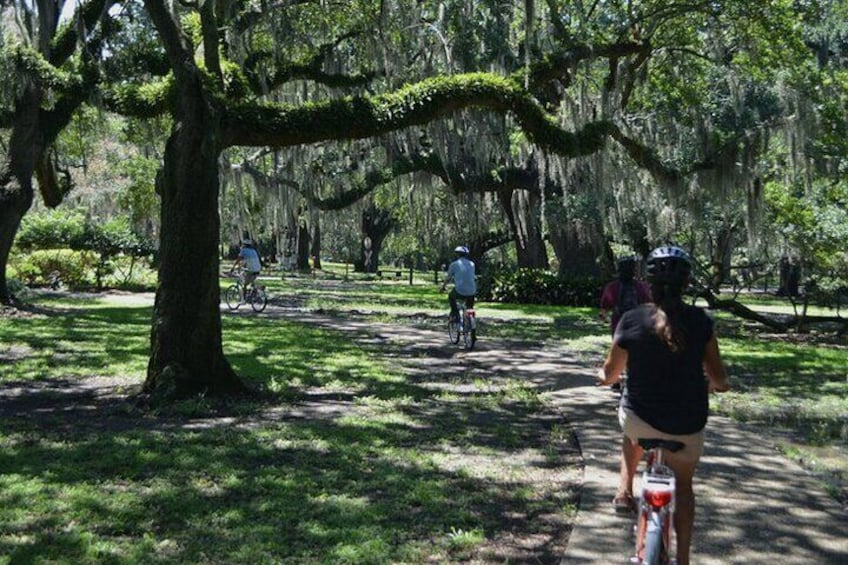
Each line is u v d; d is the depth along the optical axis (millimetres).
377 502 6207
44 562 4746
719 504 6047
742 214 24375
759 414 10320
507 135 21281
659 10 20750
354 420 9211
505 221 38906
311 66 18344
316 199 28328
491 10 20938
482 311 28797
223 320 21078
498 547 5359
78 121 24672
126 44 18562
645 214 26234
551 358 15352
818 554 5031
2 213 20328
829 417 10180
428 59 20297
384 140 25719
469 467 7383
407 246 64312
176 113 10266
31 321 18922
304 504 6062
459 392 11422
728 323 27672
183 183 10062
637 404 4133
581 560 4883
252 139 10711
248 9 15930
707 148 21797
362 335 18641
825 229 23688
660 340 4039
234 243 38594
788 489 6500
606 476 6836
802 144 21578
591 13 22703
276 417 9344
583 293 32562
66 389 10727
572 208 27391
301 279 53062
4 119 20703
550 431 9062
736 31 22016
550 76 15516
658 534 3654
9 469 6703
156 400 9773
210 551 5066
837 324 27016
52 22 19406
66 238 34469
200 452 7477
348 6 17609
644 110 25125
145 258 35812
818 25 23922
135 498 6035
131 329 17844
